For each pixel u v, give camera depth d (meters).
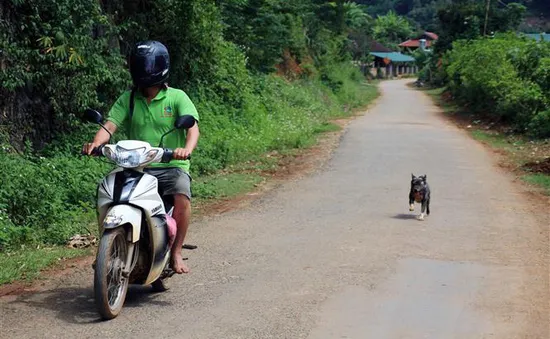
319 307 5.51
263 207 10.11
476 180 12.73
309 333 4.94
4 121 10.40
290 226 8.73
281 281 6.24
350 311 5.43
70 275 6.46
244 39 24.27
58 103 11.24
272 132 19.20
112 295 5.22
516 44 29.28
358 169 13.97
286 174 13.66
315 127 23.17
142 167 5.23
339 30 42.81
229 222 9.01
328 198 10.80
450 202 10.51
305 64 34.56
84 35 11.33
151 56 5.42
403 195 11.05
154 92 5.56
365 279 6.31
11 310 5.37
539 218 9.39
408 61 93.00
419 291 5.97
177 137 5.66
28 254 7.14
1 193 8.39
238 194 11.39
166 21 15.64
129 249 5.15
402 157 15.73
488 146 18.58
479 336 4.93
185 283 6.18
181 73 17.06
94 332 4.88
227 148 14.98
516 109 22.34
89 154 5.29
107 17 12.83
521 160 15.67
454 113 31.17
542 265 6.91
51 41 10.70
